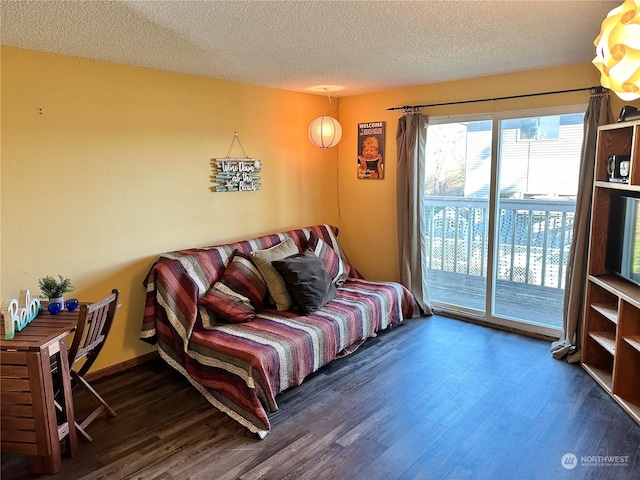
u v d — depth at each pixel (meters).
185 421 2.61
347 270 4.37
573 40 2.70
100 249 3.10
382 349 3.59
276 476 2.11
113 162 3.12
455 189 4.50
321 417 2.62
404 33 2.51
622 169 2.73
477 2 2.05
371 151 4.62
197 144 3.63
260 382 2.59
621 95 1.48
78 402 2.82
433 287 4.86
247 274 3.48
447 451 2.29
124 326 3.28
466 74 3.69
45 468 2.15
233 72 3.48
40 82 2.74
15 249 2.71
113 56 2.91
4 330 2.21
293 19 2.24
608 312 2.90
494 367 3.24
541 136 3.74
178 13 2.12
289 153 4.41
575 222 3.31
